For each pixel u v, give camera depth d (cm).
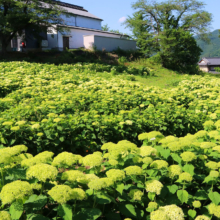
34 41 3108
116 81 1462
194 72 3203
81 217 213
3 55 2481
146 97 942
